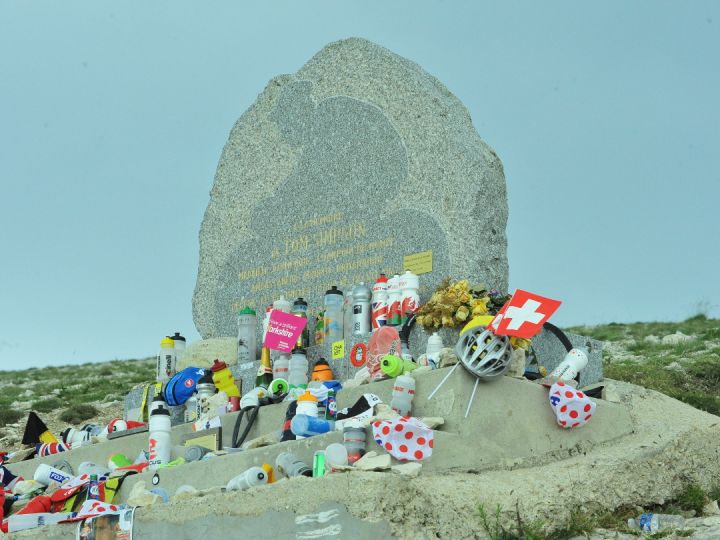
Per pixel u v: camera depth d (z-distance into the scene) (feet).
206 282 45.73
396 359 29.94
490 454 27.07
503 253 37.06
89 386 76.38
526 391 28.50
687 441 29.63
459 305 33.14
